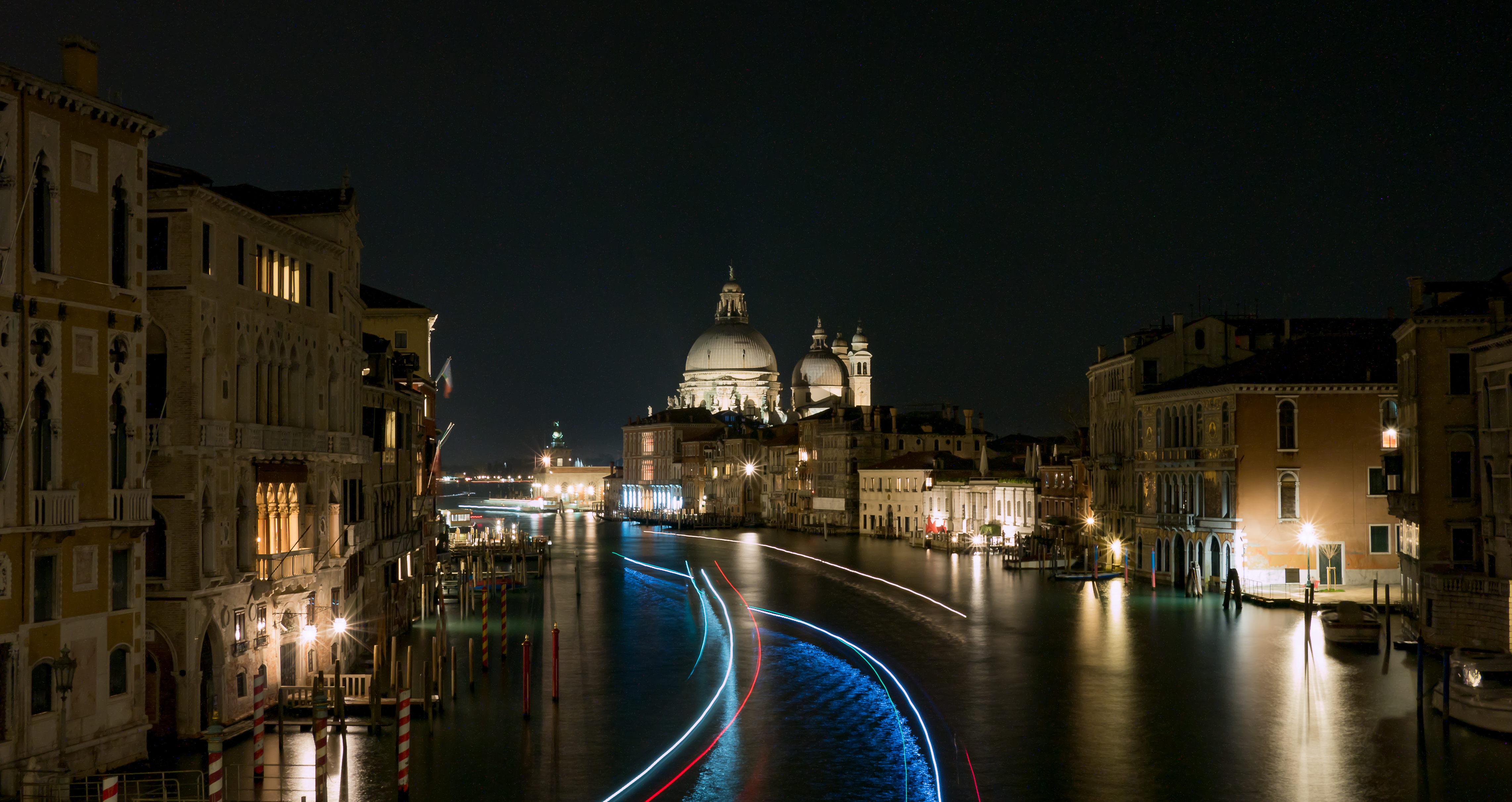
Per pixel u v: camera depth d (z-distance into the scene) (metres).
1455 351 50.28
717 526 180.00
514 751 37.50
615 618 69.12
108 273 31.70
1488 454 47.09
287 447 40.03
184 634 35.00
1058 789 33.75
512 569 93.75
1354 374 70.38
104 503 31.48
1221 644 55.34
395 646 42.38
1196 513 74.56
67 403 30.31
